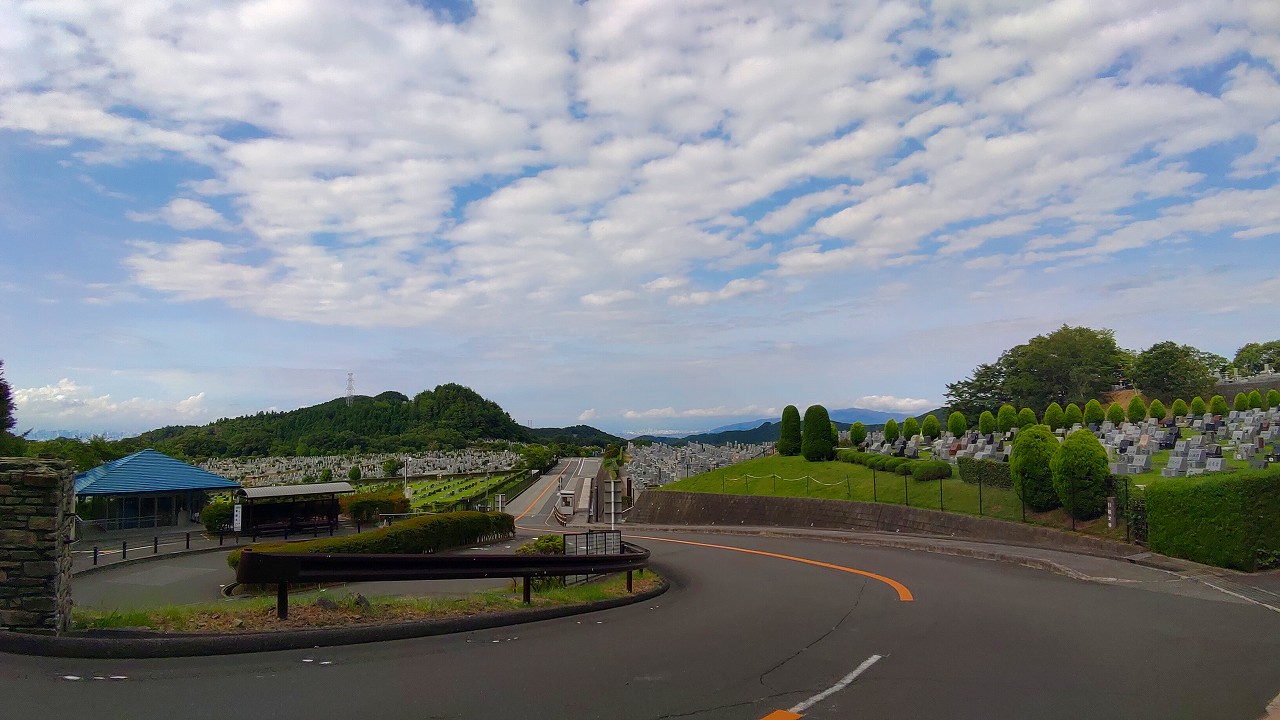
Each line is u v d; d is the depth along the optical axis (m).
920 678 7.14
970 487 27.94
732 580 17.02
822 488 37.75
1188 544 15.48
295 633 7.95
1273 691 6.60
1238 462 23.56
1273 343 76.69
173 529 38.75
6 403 44.84
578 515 54.16
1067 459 20.67
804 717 5.91
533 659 7.86
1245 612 10.52
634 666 7.62
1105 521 19.62
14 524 7.14
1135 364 60.56
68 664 6.76
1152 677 7.09
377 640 8.58
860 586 14.66
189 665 7.01
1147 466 24.66
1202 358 76.31
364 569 9.23
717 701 6.34
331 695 6.21
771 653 8.34
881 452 43.12
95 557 24.50
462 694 6.36
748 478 46.50
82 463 49.69
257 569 8.21
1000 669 7.46
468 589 19.25
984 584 14.13
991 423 42.66
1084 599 11.94
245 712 5.67
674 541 31.86
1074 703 6.27
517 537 39.56
